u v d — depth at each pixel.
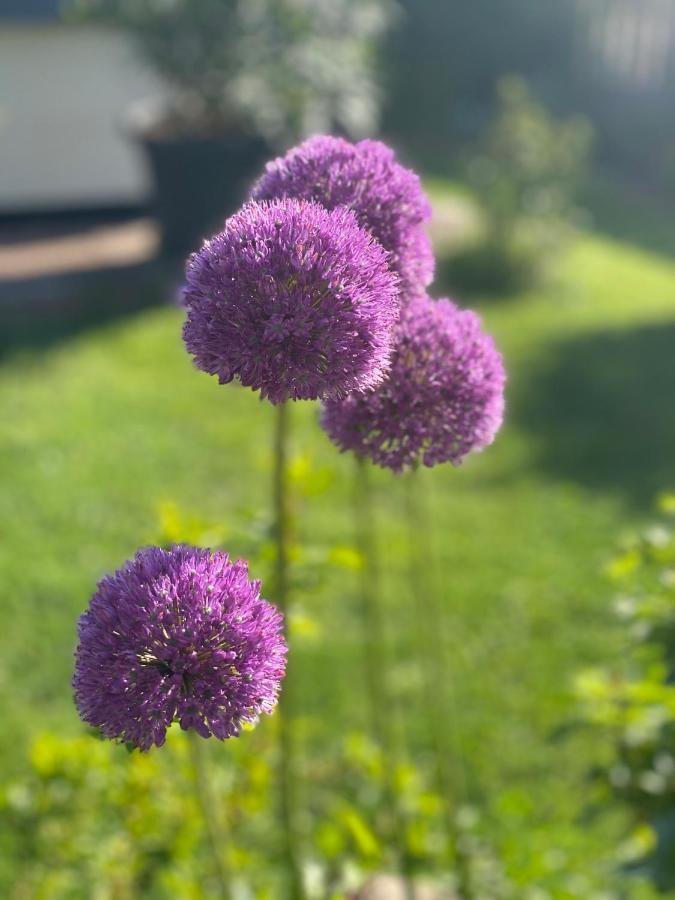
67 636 5.24
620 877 2.37
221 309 1.13
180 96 10.84
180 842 2.56
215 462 6.98
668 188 13.94
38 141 13.12
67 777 2.66
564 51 16.34
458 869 2.51
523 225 10.45
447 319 1.46
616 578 2.65
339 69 10.45
